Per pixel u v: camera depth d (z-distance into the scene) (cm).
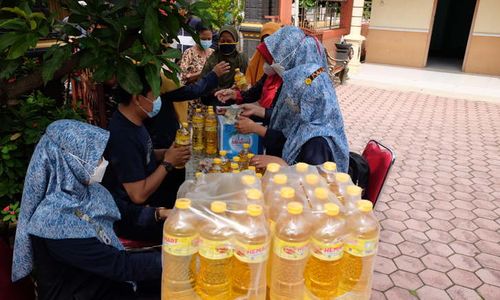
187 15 190
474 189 500
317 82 226
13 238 239
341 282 147
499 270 344
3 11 176
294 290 140
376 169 268
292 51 246
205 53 528
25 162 243
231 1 970
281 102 260
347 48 1095
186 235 138
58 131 163
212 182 172
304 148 222
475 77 1209
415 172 548
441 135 712
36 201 164
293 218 138
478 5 1210
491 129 755
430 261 355
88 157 166
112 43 171
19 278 169
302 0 1108
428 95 1038
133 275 173
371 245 145
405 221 422
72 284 171
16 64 180
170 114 354
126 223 233
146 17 165
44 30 160
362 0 1152
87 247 165
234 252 137
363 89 1088
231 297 141
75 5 175
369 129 738
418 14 1309
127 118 229
